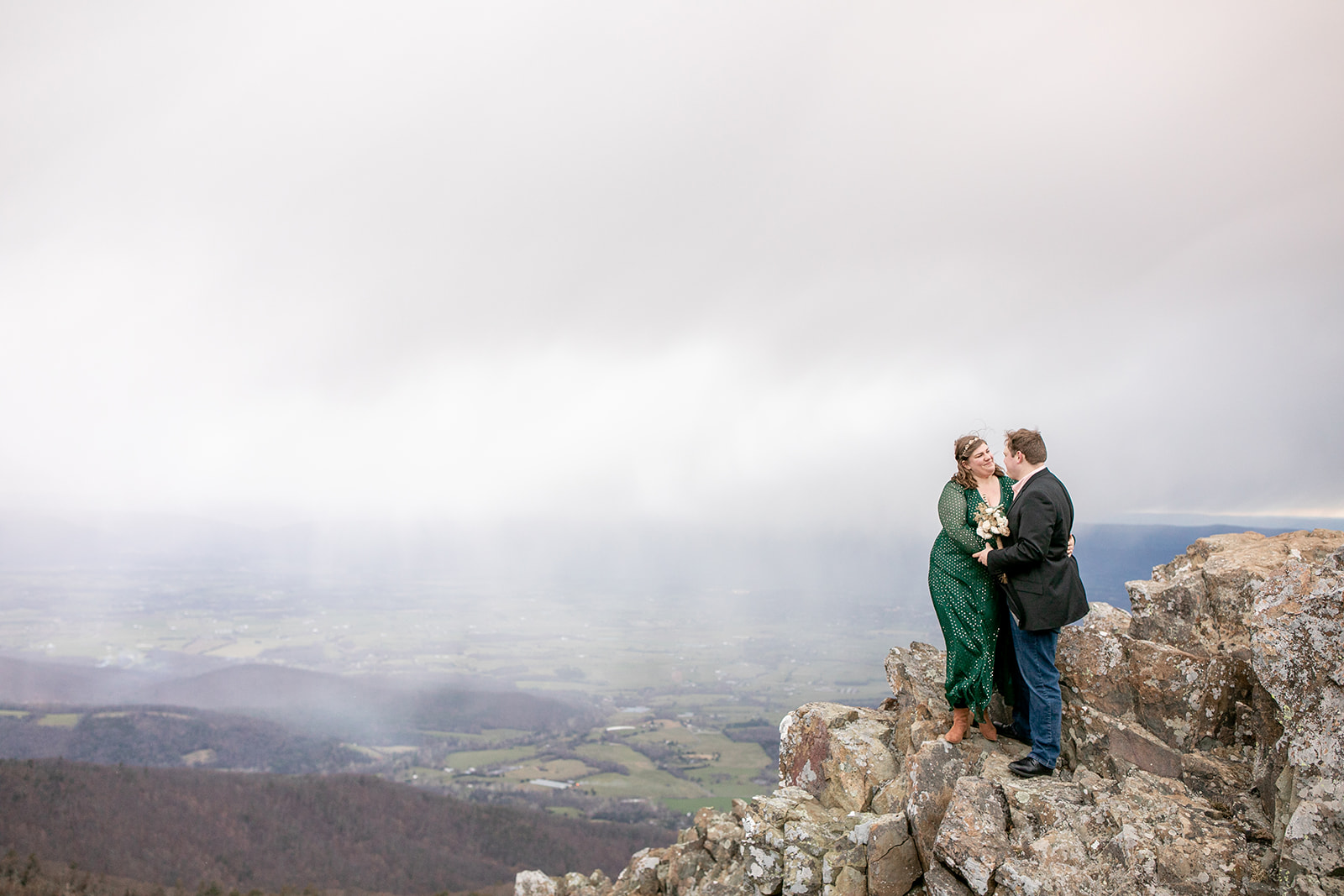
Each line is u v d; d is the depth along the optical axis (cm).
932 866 645
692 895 852
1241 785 598
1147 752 652
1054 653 667
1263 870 523
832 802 818
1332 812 495
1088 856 567
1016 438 690
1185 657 666
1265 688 561
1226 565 739
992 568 666
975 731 750
